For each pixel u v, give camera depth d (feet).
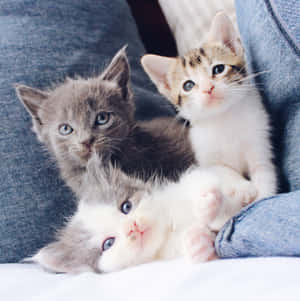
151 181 1.91
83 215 1.86
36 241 1.90
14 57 1.99
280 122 1.87
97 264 1.80
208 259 1.68
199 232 1.73
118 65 1.99
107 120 1.93
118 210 1.84
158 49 2.49
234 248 1.63
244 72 1.95
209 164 1.98
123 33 2.20
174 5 2.35
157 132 2.02
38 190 1.92
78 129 1.91
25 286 1.69
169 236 1.82
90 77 2.03
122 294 1.59
